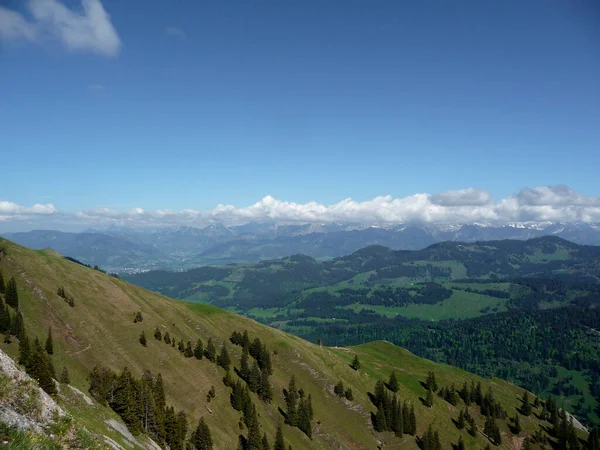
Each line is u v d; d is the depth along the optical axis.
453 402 196.38
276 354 173.50
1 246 134.50
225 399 123.31
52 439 23.95
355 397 165.12
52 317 114.44
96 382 77.69
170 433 86.75
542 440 190.00
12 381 25.72
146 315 148.12
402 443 152.25
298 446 124.38
